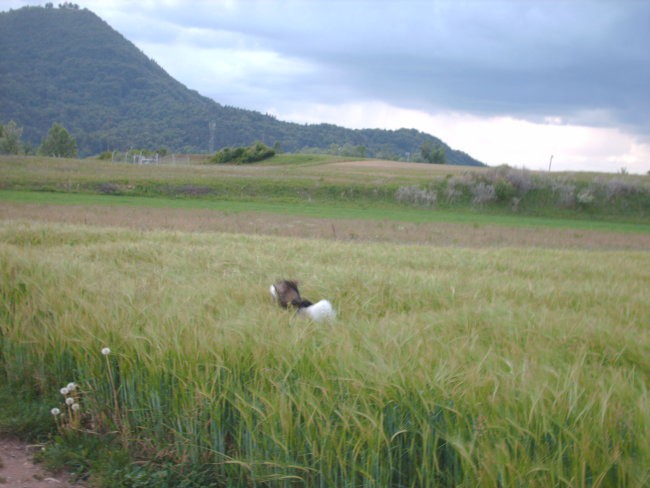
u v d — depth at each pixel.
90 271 8.11
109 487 4.42
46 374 5.84
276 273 10.34
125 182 47.19
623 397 4.00
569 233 32.56
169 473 4.50
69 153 115.31
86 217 26.14
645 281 11.75
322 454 3.94
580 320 6.86
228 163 109.12
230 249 12.97
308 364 4.59
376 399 4.02
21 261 8.04
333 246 15.01
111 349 5.23
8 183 43.25
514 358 4.92
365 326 5.81
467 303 8.16
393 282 9.31
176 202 40.59
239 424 4.47
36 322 6.30
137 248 12.48
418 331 5.39
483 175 53.69
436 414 4.01
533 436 3.57
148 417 4.98
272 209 39.56
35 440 5.17
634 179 57.94
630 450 3.54
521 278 10.96
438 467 3.89
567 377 4.19
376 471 3.86
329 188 50.97
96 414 5.22
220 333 5.15
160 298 6.56
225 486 4.45
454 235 27.97
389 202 49.47
